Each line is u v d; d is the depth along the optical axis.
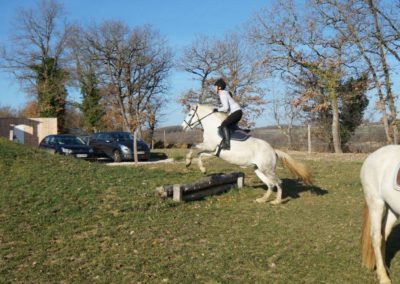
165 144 42.62
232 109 11.38
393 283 6.41
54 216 9.08
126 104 51.66
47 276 6.61
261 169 11.36
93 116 52.88
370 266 6.84
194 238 8.32
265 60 32.84
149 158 25.83
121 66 50.56
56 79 55.03
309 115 34.91
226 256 7.44
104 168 13.46
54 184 10.90
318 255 7.54
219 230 8.88
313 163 20.66
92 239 8.03
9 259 7.17
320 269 6.96
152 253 7.50
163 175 13.50
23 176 11.33
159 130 50.09
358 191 13.29
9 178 11.16
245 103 45.25
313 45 31.25
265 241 8.30
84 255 7.37
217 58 46.56
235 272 6.84
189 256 7.43
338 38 30.06
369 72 29.50
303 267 7.04
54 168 12.30
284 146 35.50
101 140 26.17
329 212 10.59
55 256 7.34
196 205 10.84
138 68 51.28
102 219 9.07
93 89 53.38
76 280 6.50
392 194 6.13
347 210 10.80
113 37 49.91
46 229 8.45
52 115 54.28
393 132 29.12
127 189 11.04
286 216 10.16
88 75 53.03
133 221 9.08
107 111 53.03
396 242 8.09
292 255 7.54
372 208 6.55
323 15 29.81
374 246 6.52
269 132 41.69
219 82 11.52
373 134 32.38
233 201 11.64
